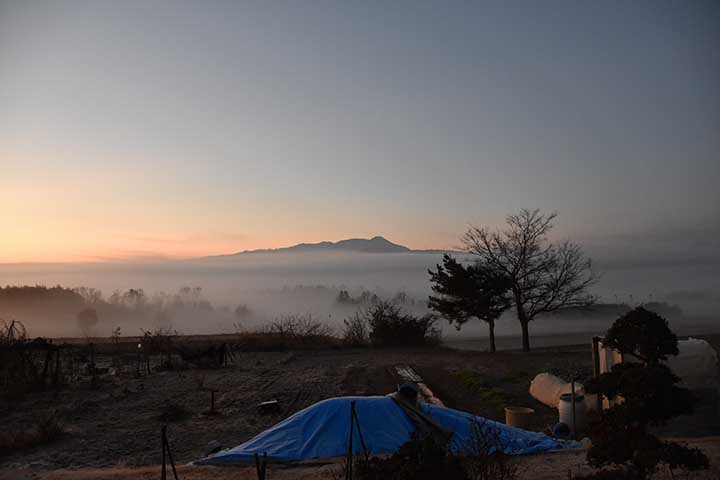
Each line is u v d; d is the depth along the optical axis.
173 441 13.27
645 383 5.46
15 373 19.75
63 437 13.51
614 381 5.86
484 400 17.89
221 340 37.09
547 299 35.41
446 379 22.34
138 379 22.75
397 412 11.60
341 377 23.25
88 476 10.12
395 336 37.44
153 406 17.27
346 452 10.80
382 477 5.45
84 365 27.05
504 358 28.34
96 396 18.72
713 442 10.43
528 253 35.56
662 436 11.64
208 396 18.95
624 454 5.59
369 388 20.42
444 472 5.40
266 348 35.53
